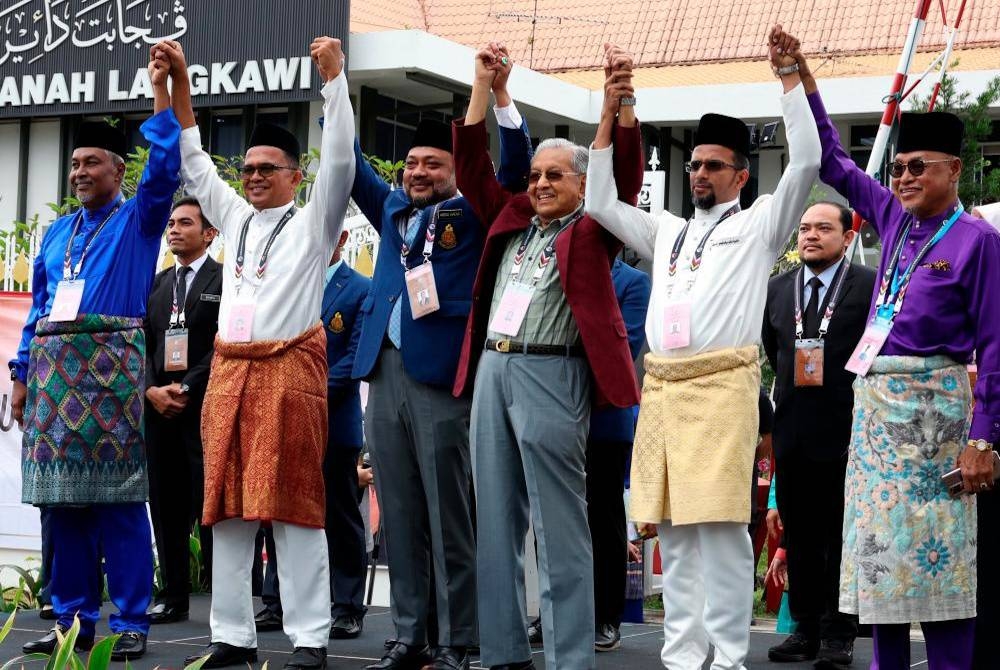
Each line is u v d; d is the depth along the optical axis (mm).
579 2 22828
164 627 7227
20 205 20656
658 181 10375
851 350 6230
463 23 22734
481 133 5633
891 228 4984
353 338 7090
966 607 4727
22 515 9445
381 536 8055
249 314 5805
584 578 5230
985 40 19250
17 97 20094
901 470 4715
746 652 5133
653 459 5230
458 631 5633
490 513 5301
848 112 18203
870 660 6383
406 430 5723
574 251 5270
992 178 9516
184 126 6188
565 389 5258
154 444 7469
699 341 5156
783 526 6410
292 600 5816
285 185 5965
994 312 4625
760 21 21391
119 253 6176
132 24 19438
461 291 5668
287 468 5754
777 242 5172
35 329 6520
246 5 18609
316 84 18312
